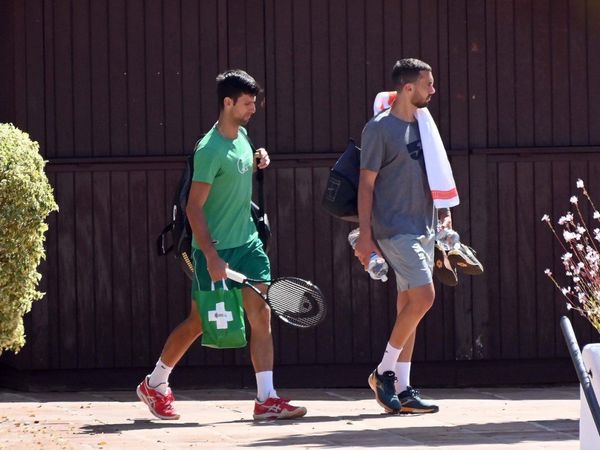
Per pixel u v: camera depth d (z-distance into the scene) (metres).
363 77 35.19
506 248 35.66
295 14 35.09
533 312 35.81
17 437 25.19
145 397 27.89
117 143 35.16
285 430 25.83
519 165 35.59
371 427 26.28
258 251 27.08
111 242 35.25
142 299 35.28
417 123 27.50
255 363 27.44
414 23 35.25
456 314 35.62
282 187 35.25
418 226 27.52
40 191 25.56
